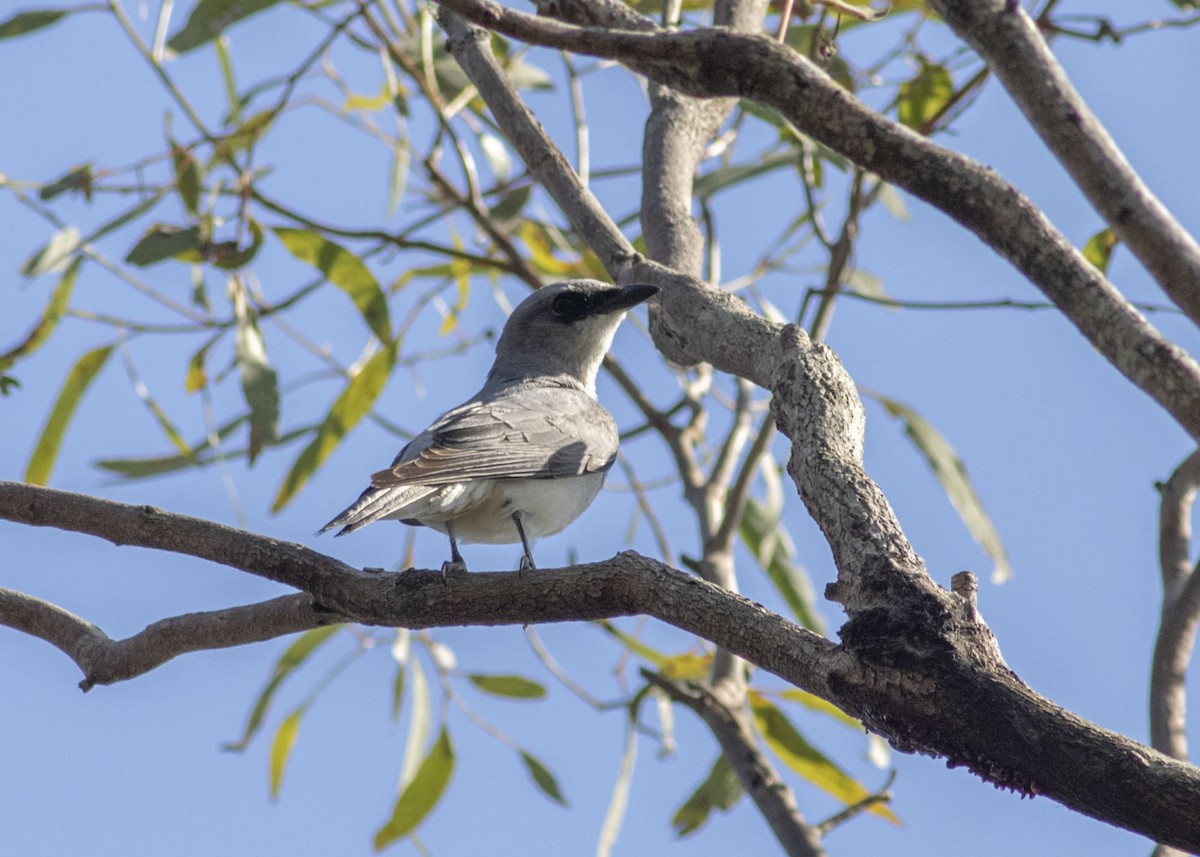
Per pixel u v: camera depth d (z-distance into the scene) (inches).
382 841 504.7
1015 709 209.3
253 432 470.3
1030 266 215.8
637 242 543.8
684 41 239.5
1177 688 345.1
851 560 231.1
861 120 227.9
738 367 305.0
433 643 530.3
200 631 322.3
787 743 508.4
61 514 326.0
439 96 550.3
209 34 528.7
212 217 472.7
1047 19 462.9
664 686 450.9
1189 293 193.0
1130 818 202.1
